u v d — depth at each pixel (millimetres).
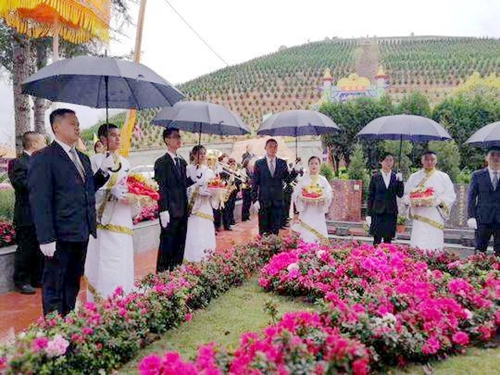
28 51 10477
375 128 8078
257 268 7438
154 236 9883
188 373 3139
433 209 7805
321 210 8367
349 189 11820
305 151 26109
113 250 5453
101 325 4059
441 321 4492
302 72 73062
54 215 4562
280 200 8555
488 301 5031
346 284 5945
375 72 69000
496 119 16938
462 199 11328
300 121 8586
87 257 5562
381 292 4879
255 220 15414
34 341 3490
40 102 12312
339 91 40719
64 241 4566
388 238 8289
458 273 6535
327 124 8742
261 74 74062
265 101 63938
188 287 5359
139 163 29766
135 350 4332
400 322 4375
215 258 6578
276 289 6312
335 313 4254
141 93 5777
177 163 6699
